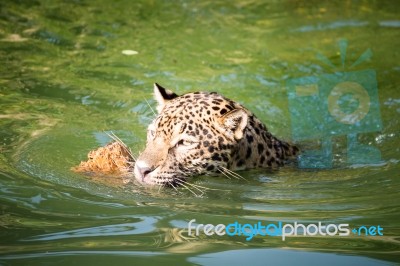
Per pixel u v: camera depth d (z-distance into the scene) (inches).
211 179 779.4
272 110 983.6
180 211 681.0
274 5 1371.8
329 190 752.3
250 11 1337.4
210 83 1042.1
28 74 1015.0
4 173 737.0
